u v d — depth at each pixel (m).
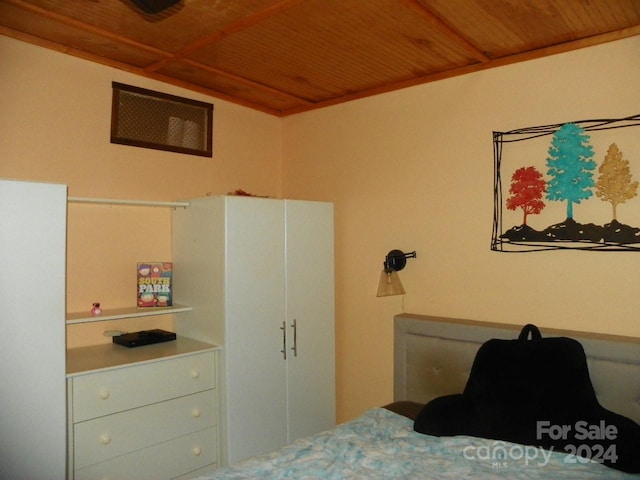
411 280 3.02
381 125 3.19
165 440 2.49
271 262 2.82
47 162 2.55
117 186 2.83
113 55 2.70
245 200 2.71
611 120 2.31
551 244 2.49
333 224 3.17
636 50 2.26
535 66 2.54
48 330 2.10
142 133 2.94
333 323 3.15
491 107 2.70
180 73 2.94
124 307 2.85
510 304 2.63
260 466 1.85
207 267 2.73
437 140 2.92
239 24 2.28
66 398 2.16
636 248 2.25
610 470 1.80
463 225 2.80
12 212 2.02
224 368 2.63
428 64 2.76
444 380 2.69
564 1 2.03
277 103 3.53
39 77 2.52
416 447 2.03
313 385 3.04
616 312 2.30
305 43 2.50
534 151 2.54
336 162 3.44
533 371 2.12
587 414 1.97
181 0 2.07
